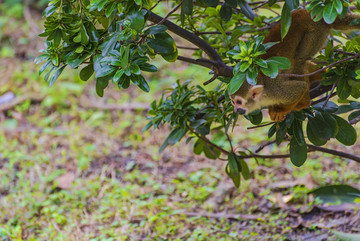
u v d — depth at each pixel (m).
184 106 7.79
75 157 12.95
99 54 6.05
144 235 9.92
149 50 6.09
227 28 8.48
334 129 6.76
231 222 10.36
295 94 6.57
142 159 12.94
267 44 5.83
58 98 15.53
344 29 6.99
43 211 10.78
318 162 12.03
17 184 11.84
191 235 9.72
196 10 8.00
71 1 6.22
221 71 6.61
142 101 15.48
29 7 20.48
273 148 12.79
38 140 13.77
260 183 11.52
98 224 10.37
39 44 18.12
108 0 5.64
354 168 11.72
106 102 15.59
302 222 9.91
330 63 6.41
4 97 15.77
